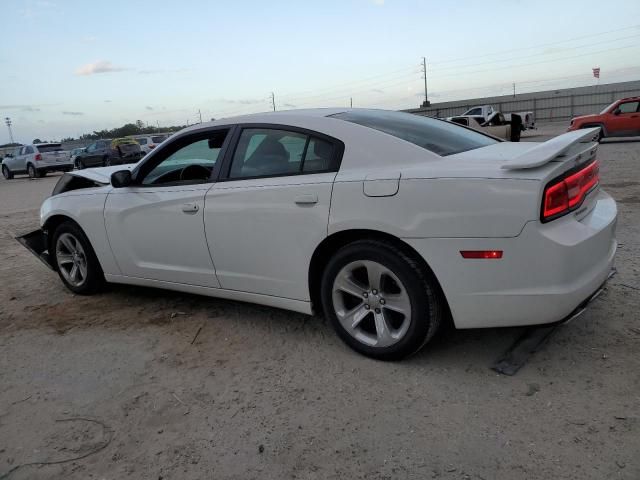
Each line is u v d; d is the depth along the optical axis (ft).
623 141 61.36
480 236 8.50
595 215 9.63
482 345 10.49
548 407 8.29
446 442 7.71
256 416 8.79
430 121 12.46
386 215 9.22
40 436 8.71
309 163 10.49
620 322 10.84
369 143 9.96
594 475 6.78
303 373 10.07
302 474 7.34
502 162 8.95
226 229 11.45
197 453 7.97
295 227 10.39
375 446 7.77
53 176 85.15
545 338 10.26
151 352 11.57
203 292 12.67
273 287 11.21
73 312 14.52
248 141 11.50
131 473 7.63
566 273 8.34
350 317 10.37
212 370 10.52
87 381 10.48
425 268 9.25
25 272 19.20
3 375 11.03
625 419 7.82
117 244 13.93
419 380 9.43
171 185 12.70
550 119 152.25
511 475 6.93
